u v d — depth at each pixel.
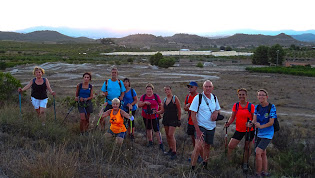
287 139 8.57
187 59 97.25
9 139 6.21
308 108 20.61
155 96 8.05
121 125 7.01
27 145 6.02
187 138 9.51
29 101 11.96
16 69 48.09
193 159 6.09
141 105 7.93
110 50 172.50
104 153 6.26
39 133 6.82
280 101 22.64
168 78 42.44
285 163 6.89
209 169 6.28
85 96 8.00
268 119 6.18
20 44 188.62
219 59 98.50
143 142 8.43
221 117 6.21
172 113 7.33
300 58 102.75
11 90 11.67
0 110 8.66
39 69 8.05
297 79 44.09
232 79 42.97
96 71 48.94
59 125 7.88
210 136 6.21
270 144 9.02
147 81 38.09
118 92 8.18
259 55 83.44
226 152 7.48
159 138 7.98
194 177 5.62
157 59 68.62
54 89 28.22
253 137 6.82
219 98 24.31
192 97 7.36
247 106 6.83
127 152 6.59
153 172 5.80
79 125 8.58
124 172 5.49
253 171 6.58
